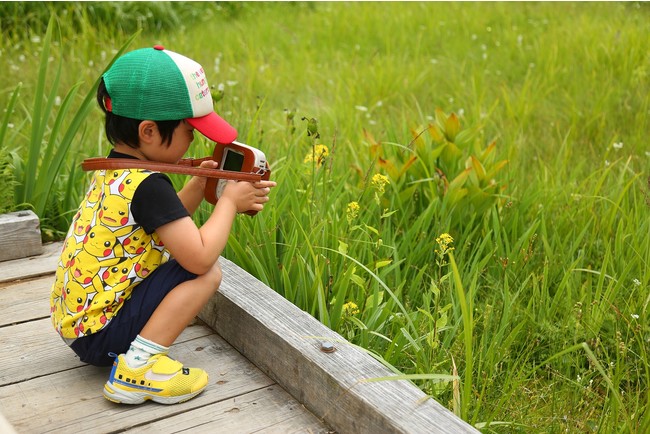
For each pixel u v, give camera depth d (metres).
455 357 2.98
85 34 7.25
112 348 2.50
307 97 6.50
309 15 9.24
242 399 2.59
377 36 8.31
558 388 3.02
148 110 2.33
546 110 6.14
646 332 3.17
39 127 3.84
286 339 2.59
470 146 4.67
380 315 3.04
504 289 3.29
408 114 6.09
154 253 2.49
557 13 9.05
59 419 2.46
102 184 2.44
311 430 2.43
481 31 8.45
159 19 8.40
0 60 6.80
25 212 3.68
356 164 4.58
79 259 2.44
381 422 2.21
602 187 4.59
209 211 3.71
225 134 2.44
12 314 3.13
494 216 3.75
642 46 7.23
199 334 3.01
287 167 3.77
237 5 9.36
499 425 2.69
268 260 3.38
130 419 2.46
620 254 3.64
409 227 4.09
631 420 2.60
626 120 5.86
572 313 3.27
